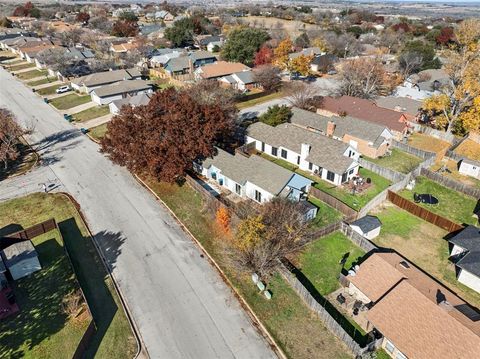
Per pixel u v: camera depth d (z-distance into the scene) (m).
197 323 26.14
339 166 43.09
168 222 36.97
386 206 40.09
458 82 57.66
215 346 24.52
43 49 101.94
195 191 41.56
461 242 31.75
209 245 33.59
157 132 40.38
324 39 124.25
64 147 53.19
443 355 21.62
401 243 34.50
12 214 37.97
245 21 177.75
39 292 28.34
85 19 163.12
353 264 31.81
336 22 177.62
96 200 40.50
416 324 23.45
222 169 42.38
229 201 40.19
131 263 31.53
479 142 55.84
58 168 47.28
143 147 40.28
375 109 59.97
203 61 99.31
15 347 24.12
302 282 29.84
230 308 27.41
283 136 49.66
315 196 41.16
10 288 28.42
